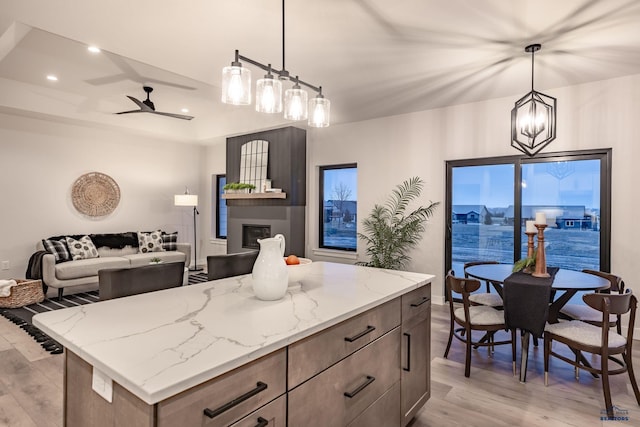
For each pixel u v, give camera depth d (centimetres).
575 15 246
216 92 504
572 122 389
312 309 157
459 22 257
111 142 628
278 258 173
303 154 605
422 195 490
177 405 95
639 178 355
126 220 649
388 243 496
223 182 771
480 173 459
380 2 231
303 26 262
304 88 401
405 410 205
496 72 352
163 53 308
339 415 153
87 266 516
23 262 531
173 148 721
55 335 129
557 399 249
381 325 182
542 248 299
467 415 231
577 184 396
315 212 604
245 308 158
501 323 281
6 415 225
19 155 527
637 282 357
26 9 236
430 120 483
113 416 107
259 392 116
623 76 361
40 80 463
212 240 768
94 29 264
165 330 130
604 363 233
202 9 238
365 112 498
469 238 469
